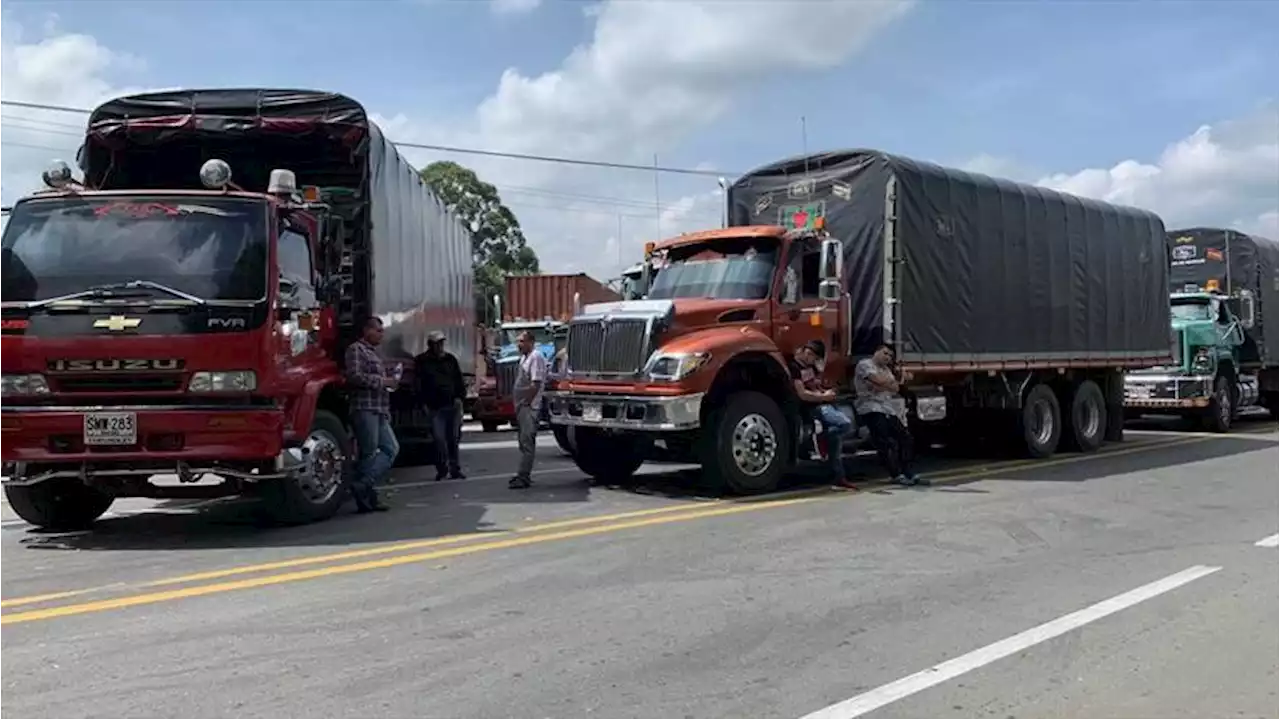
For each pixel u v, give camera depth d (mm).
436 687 5031
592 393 11484
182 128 10359
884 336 12602
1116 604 6676
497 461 15500
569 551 8227
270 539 8797
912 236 12805
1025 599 6801
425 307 15164
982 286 13953
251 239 8688
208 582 7156
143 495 9047
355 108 10680
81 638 5812
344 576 7336
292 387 8906
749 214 14250
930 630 6082
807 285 12234
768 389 11906
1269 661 5543
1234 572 7594
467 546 8422
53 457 8289
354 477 10117
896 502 10812
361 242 11141
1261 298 21828
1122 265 16922
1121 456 15578
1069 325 15625
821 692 5020
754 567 7668
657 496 11383
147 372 8336
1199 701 4953
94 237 8586
